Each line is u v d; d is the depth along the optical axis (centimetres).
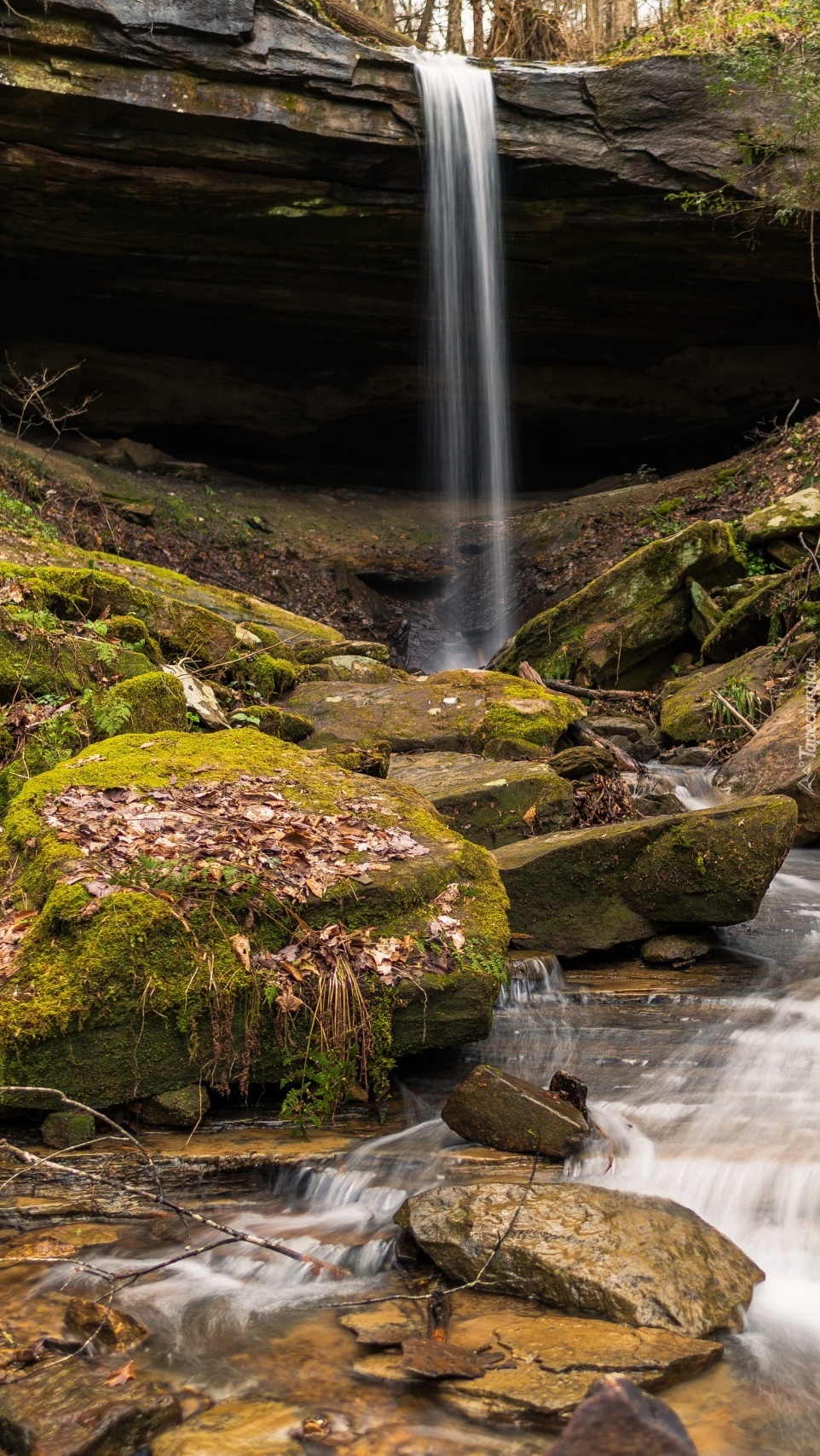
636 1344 287
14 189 1409
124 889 418
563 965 579
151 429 1927
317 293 1686
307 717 830
